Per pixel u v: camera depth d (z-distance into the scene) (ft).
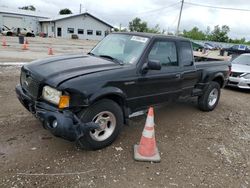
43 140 13.91
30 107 13.05
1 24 167.22
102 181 10.94
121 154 13.25
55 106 11.79
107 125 13.56
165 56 16.38
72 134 11.44
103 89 12.51
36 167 11.46
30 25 180.86
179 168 12.52
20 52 57.11
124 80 13.51
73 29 168.96
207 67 20.70
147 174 11.76
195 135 16.78
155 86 15.57
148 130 12.92
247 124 20.06
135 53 14.93
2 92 22.30
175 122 18.84
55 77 12.00
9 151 12.55
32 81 12.73
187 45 18.31
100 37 179.63
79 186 10.51
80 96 11.75
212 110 22.61
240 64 34.50
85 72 12.53
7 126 15.24
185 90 18.54
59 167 11.61
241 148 15.48
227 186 11.47
